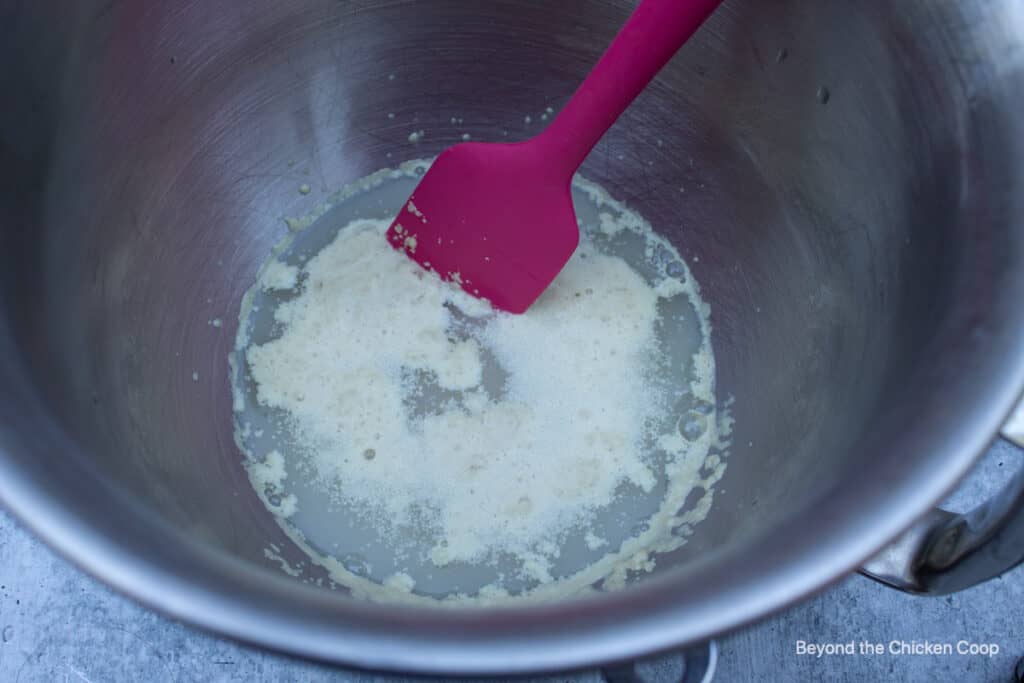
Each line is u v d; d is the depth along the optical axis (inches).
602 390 12.3
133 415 10.3
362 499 11.6
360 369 12.3
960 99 9.4
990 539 8.9
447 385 12.2
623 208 13.6
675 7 10.4
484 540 11.4
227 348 12.5
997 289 8.6
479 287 12.6
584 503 11.7
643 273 13.2
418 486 11.7
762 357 12.0
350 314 12.6
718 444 12.0
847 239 10.9
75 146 10.3
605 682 10.8
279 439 12.0
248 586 7.7
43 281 9.5
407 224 12.6
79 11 10.1
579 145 11.5
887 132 10.2
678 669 11.2
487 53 12.9
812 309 11.3
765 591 7.7
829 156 11.0
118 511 7.9
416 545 11.4
